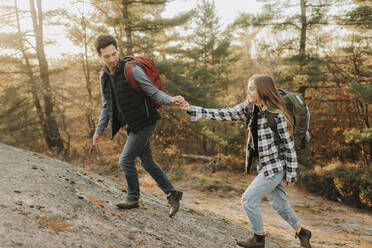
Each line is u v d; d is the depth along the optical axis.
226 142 12.84
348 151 16.11
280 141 2.35
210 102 12.53
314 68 11.88
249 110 2.48
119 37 12.95
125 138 10.45
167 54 18.02
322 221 6.88
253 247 2.44
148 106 2.54
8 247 1.34
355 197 9.10
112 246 1.78
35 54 13.60
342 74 13.26
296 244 3.86
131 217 2.62
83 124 13.42
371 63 13.03
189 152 16.70
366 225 6.85
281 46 12.69
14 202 1.93
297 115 2.35
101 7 12.37
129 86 2.43
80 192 2.90
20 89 12.70
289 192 9.95
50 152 11.23
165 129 14.16
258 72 20.53
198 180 10.16
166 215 3.06
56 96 12.22
